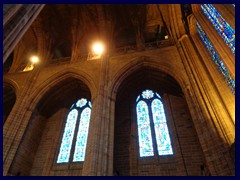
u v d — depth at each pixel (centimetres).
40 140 1659
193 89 1244
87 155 1081
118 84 1495
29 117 1491
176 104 1590
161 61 1532
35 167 1480
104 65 1594
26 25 818
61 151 1535
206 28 1258
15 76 1798
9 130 1356
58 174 1391
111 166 1055
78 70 1644
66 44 2256
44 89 1642
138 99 1717
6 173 1207
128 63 1580
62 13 2028
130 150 1395
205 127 1044
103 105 1298
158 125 1495
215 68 1238
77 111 1791
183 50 1505
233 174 832
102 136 1136
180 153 1305
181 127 1438
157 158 1325
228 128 962
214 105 1072
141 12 1978
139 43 1772
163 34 2125
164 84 1716
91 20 2033
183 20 1652
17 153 1366
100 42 1834
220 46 1075
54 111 1852
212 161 936
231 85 1038
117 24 2052
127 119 1590
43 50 1950
